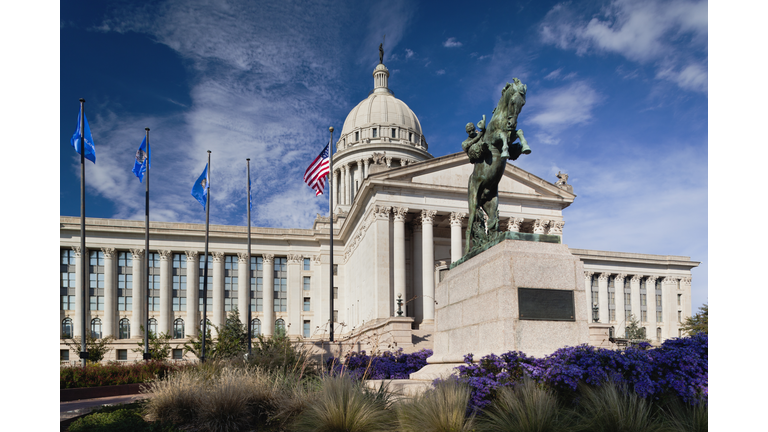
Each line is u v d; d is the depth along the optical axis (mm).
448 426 8742
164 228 66625
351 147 90188
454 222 53969
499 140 12766
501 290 11172
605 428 8383
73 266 64188
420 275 55688
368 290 52875
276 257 71562
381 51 106500
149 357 38594
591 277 81125
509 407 9062
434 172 54688
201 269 68938
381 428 9930
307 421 10617
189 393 12781
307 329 69250
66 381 23344
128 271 66562
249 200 43281
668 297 83438
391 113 94750
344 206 85375
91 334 61219
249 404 12305
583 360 9914
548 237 12195
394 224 52188
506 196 56594
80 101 32844
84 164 32531
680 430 8375
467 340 12641
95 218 64750
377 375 21797
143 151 39250
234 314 48625
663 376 9805
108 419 12109
